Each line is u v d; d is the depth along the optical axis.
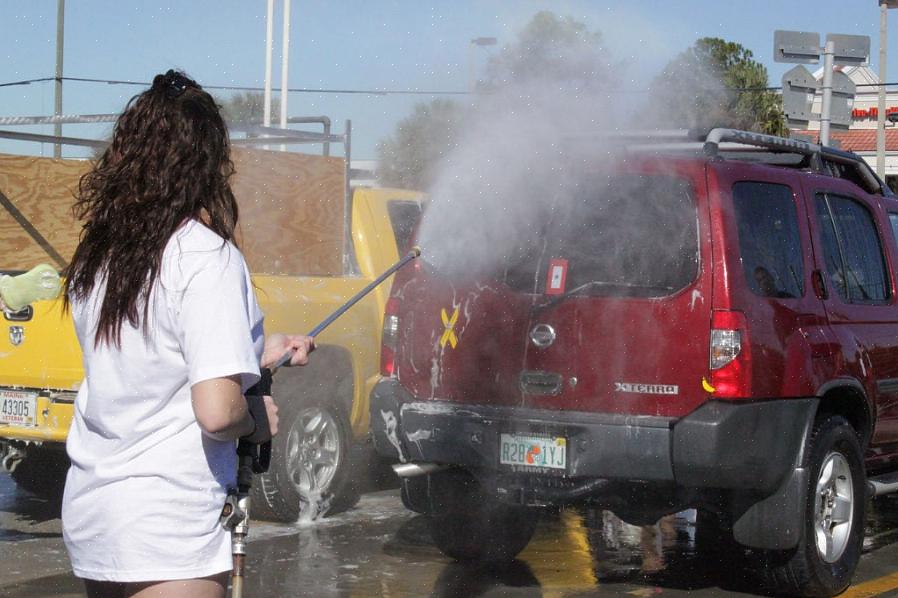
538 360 4.90
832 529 5.24
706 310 4.64
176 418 2.43
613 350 4.76
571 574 5.61
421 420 5.14
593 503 4.93
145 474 2.40
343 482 6.79
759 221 4.98
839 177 5.93
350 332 6.84
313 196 7.82
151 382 2.42
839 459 5.24
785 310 4.93
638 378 4.71
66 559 5.73
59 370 6.02
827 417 5.21
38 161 7.54
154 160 2.48
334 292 6.83
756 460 4.69
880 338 5.65
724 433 4.56
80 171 7.71
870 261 5.83
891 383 5.73
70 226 7.69
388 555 5.89
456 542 5.65
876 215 5.97
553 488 4.86
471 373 5.08
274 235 7.57
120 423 2.43
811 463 5.02
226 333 2.38
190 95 2.54
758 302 4.77
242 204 7.39
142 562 2.38
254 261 7.46
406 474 5.19
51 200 7.61
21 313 6.10
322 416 6.68
